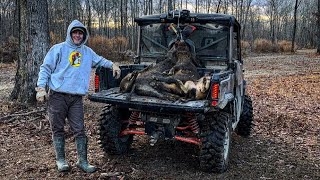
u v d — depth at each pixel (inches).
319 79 676.1
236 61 248.4
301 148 264.8
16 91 369.7
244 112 284.5
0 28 1553.9
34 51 359.6
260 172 214.4
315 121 352.5
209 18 241.1
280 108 416.8
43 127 292.7
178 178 199.9
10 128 288.0
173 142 264.5
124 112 233.3
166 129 203.3
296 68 924.0
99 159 225.8
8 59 971.9
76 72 197.3
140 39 264.7
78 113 203.3
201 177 202.4
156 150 247.1
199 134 203.5
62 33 1563.7
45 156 230.2
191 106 181.6
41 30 360.8
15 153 235.6
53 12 1763.0
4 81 593.0
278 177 208.1
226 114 208.7
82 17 1903.3
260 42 1770.4
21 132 280.5
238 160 233.8
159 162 223.9
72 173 202.4
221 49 245.1
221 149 199.2
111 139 222.8
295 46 1856.5
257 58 1318.9
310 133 307.6
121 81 216.5
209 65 248.5
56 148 205.0
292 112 395.5
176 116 201.6
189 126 208.1
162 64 225.9
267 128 321.4
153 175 202.8
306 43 2888.8
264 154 248.8
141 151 244.4
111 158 227.9
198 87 195.8
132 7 2203.5
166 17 249.6
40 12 359.6
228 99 198.2
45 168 207.6
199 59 248.7
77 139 204.2
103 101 200.2
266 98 484.7
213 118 203.6
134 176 199.8
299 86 594.2
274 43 1834.4
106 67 212.4
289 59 1248.8
